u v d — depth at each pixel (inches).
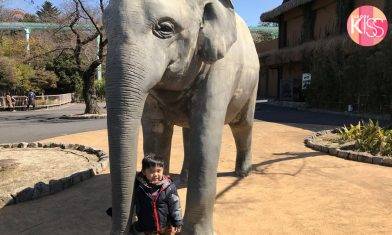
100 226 194.9
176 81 138.1
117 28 115.5
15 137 538.3
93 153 371.6
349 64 868.0
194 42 133.1
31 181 275.0
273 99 1321.4
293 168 303.4
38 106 1346.0
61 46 966.4
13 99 1331.2
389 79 749.9
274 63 1254.3
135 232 141.6
